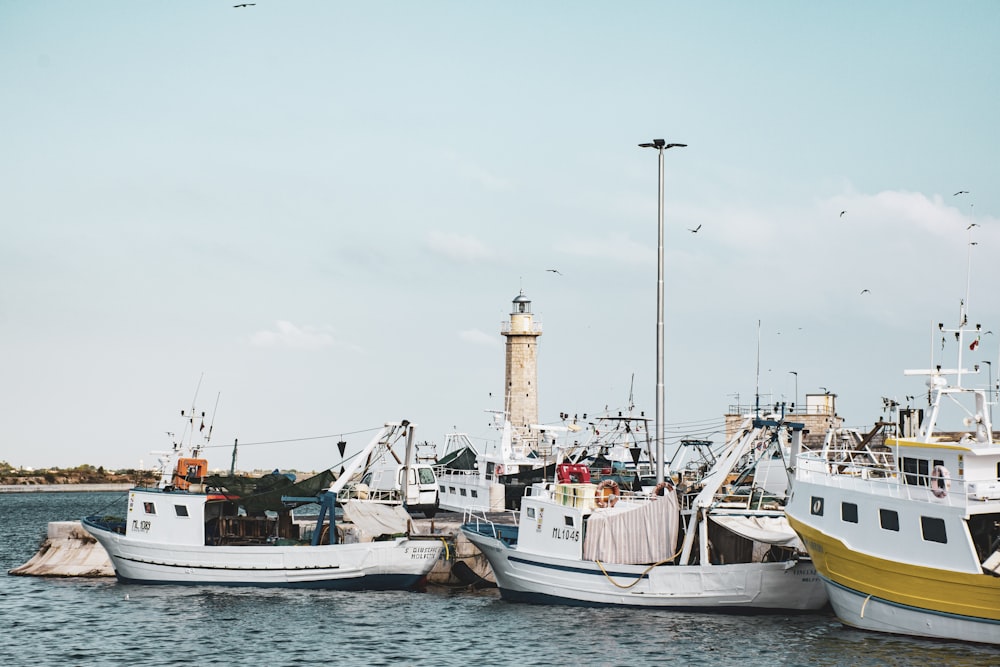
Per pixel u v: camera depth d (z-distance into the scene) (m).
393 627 52.19
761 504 57.38
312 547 61.84
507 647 47.59
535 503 58.16
